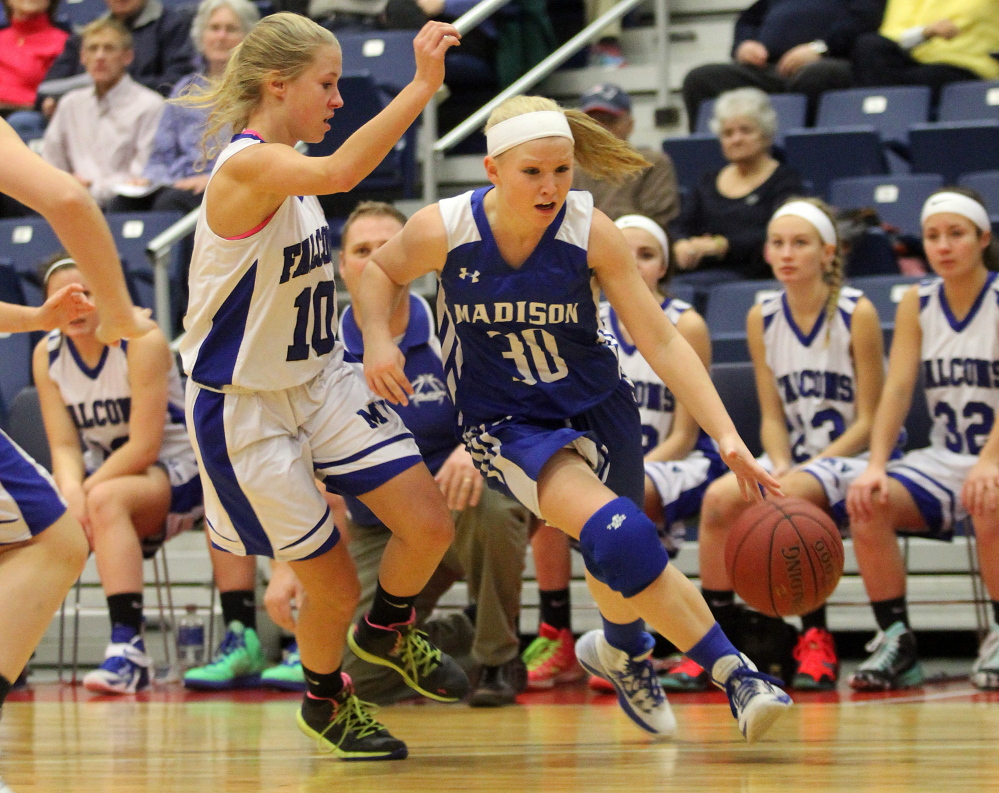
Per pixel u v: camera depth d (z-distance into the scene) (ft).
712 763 14.11
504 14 44.65
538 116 14.12
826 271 26.43
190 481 28.22
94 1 54.19
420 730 18.95
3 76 48.39
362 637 16.10
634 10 51.34
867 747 15.29
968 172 37.93
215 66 38.68
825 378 26.45
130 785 13.06
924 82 42.80
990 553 23.76
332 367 15.35
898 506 24.88
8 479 11.75
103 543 26.53
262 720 20.98
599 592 16.10
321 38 14.47
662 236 25.91
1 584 11.69
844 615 29.04
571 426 15.62
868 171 38.17
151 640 31.94
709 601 24.52
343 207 39.70
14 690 27.09
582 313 15.14
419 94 12.99
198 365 14.51
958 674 26.37
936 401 26.13
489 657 22.97
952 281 25.57
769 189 35.65
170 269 36.06
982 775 12.37
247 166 13.62
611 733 18.19
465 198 15.10
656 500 25.53
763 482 14.29
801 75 43.47
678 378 14.92
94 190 41.14
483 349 15.38
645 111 47.75
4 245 39.81
